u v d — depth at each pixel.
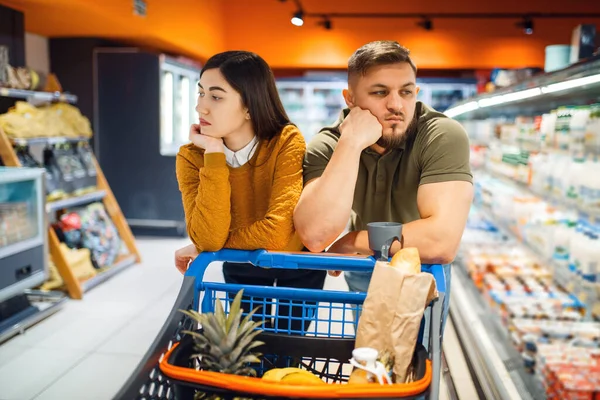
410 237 1.36
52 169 4.74
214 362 1.01
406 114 1.41
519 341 2.52
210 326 1.00
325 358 1.14
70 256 4.57
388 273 1.02
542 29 9.45
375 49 1.39
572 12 9.35
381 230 1.22
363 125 1.36
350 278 1.94
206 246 1.31
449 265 1.81
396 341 1.00
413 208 1.65
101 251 5.00
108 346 3.44
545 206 3.12
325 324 2.35
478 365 2.72
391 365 1.00
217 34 9.34
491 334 2.90
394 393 0.88
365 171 1.67
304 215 1.33
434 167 1.47
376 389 0.88
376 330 1.02
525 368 2.43
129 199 6.95
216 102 1.33
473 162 5.07
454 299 3.63
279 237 1.33
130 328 3.76
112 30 6.26
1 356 3.28
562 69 2.13
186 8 7.58
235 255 1.31
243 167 1.43
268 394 0.89
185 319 1.14
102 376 3.02
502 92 3.05
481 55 9.59
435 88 9.78
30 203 3.74
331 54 9.72
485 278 3.35
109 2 5.33
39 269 3.78
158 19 6.51
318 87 9.86
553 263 2.71
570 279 2.54
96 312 4.07
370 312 1.03
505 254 3.74
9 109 4.55
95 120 6.83
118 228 5.59
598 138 2.31
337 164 1.32
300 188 1.40
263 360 1.16
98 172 5.48
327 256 1.26
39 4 4.89
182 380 0.94
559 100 3.05
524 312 2.67
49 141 4.62
